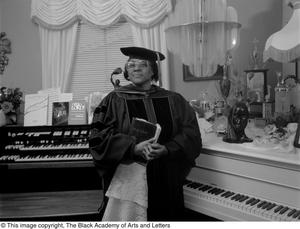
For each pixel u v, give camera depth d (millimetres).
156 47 2709
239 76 2227
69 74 2926
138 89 1552
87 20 2828
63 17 2836
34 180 2314
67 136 2182
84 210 2021
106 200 1483
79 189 2330
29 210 2029
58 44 2889
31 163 2080
